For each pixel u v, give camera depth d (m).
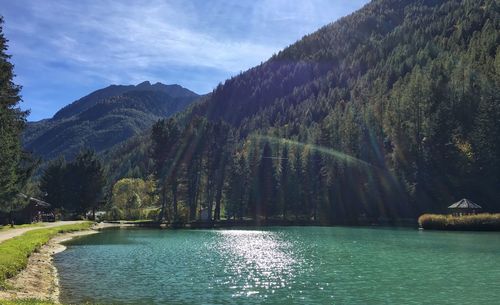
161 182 118.94
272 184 126.50
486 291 27.02
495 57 136.38
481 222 82.31
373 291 27.08
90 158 126.25
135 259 41.75
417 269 35.34
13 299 19.03
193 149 119.44
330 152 125.94
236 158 128.50
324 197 120.94
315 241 61.50
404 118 124.81
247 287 28.34
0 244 37.50
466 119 117.31
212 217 128.62
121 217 127.62
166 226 104.25
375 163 121.31
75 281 30.22
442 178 110.06
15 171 59.66
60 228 74.62
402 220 109.88
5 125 49.41
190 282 30.00
